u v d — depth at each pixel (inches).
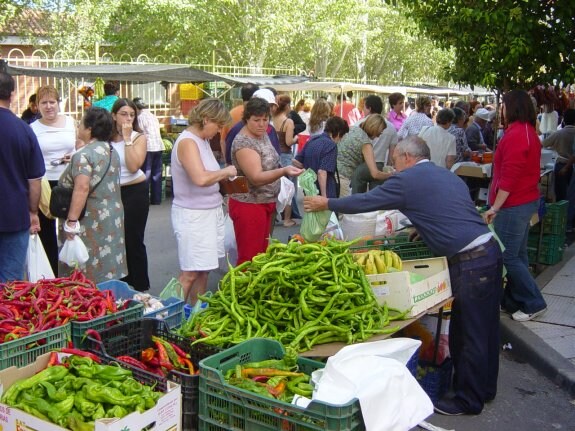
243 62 878.4
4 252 194.4
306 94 826.8
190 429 124.7
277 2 908.0
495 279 174.6
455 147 376.8
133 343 142.6
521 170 226.8
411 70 1364.4
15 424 111.7
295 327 147.5
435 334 197.0
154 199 480.4
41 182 204.4
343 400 110.7
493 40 287.1
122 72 429.4
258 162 214.7
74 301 146.2
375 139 379.2
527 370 216.5
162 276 302.8
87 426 105.1
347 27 991.6
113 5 794.2
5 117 188.2
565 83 295.0
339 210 177.6
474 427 175.5
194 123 206.8
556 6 277.4
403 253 206.5
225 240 253.3
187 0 874.1
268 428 113.2
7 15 735.7
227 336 144.4
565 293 277.9
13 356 127.6
